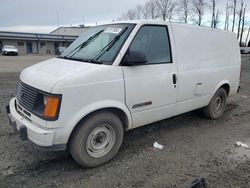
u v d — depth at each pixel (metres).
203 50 4.72
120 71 3.40
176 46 4.18
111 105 3.36
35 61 24.75
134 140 4.38
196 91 4.66
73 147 3.26
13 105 3.79
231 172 3.41
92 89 3.16
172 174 3.34
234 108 6.64
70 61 3.63
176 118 5.60
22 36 51.34
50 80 3.04
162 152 3.95
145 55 3.55
